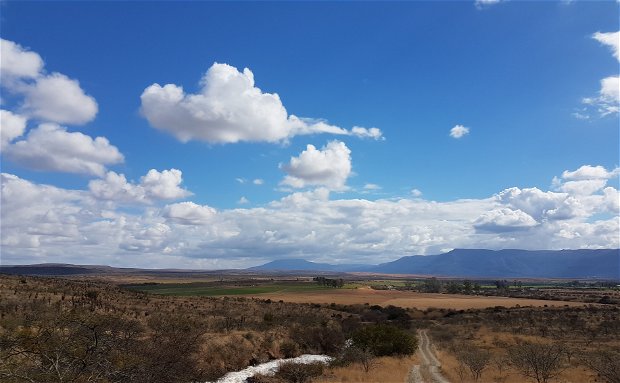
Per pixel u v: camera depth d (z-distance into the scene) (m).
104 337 14.59
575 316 91.81
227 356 45.19
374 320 101.81
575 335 70.81
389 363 46.25
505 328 84.81
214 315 71.88
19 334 12.75
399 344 54.38
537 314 100.12
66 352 12.98
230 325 61.00
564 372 37.22
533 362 33.00
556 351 35.44
